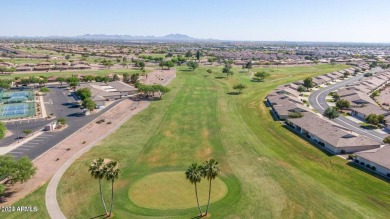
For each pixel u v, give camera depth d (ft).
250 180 249.34
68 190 231.91
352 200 221.05
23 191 229.45
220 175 257.96
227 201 218.38
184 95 567.18
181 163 282.36
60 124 386.32
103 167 196.54
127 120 411.54
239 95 575.38
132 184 242.99
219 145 325.01
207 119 416.87
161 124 393.29
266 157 295.48
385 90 648.79
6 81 607.78
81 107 479.00
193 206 212.84
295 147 320.91
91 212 204.95
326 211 206.39
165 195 226.99
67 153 300.40
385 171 257.34
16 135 351.05
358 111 454.40
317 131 342.23
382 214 204.33
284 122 407.03
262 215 201.57
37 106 482.28
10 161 229.45
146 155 298.76
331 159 289.53
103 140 337.52
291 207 210.79
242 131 370.32
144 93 565.53
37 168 260.83
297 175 258.78
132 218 199.11
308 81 653.71
